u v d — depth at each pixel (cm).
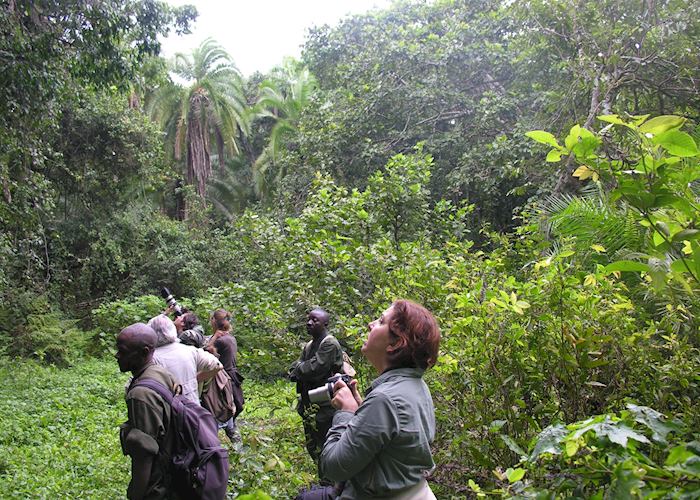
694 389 365
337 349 486
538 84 1316
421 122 1415
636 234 523
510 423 343
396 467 214
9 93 842
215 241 2084
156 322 452
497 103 1333
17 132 923
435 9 1738
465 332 370
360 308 561
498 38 1511
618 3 1039
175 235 2025
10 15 832
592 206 602
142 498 297
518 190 1102
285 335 574
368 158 1386
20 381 1058
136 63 1055
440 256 623
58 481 586
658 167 221
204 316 774
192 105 2512
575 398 347
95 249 1827
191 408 317
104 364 1325
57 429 805
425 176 808
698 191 414
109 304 1570
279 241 686
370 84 1442
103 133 1794
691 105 1074
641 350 356
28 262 1476
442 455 370
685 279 269
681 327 418
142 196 2070
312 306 567
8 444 724
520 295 388
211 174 2773
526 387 363
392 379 226
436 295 504
